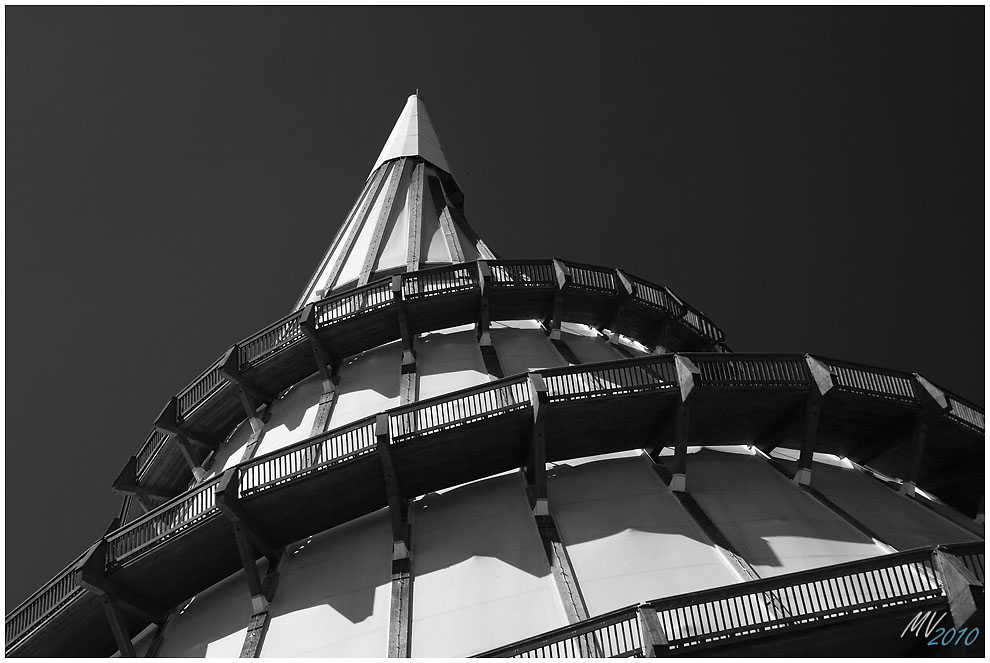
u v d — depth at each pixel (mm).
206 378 33000
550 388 23781
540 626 19734
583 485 24188
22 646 24234
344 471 23375
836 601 17391
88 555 24000
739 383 23938
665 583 20516
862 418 25391
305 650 20906
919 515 24578
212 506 23594
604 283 32969
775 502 23562
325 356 31609
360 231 43031
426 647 19891
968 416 25266
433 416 23734
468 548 22469
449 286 31750
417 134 50188
